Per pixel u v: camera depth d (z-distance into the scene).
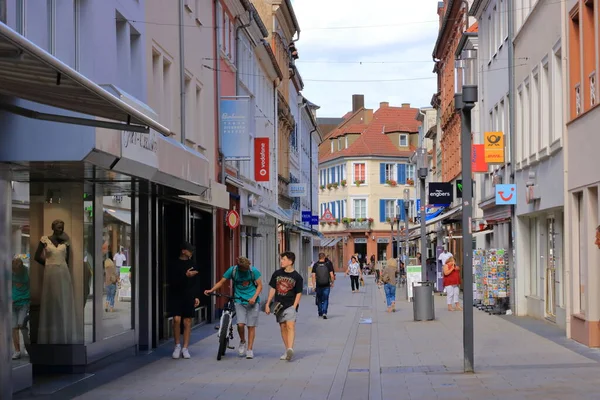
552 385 11.50
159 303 18.31
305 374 13.53
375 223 92.75
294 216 54.72
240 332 15.81
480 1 31.30
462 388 11.48
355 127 96.06
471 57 12.80
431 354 15.85
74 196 13.38
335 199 96.69
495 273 25.66
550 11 19.56
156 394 11.48
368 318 26.33
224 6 27.41
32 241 12.77
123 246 15.55
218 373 13.62
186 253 15.71
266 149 34.66
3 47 6.70
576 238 17.22
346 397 11.24
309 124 71.38
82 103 8.71
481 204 31.05
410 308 31.06
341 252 95.38
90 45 13.45
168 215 20.56
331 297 41.59
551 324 21.53
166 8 19.17
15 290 11.55
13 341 11.41
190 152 15.75
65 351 13.26
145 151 12.73
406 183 93.75
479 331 20.27
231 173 28.84
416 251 67.50
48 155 10.52
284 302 15.33
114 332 14.95
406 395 11.06
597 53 15.41
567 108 17.64
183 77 20.58
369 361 15.17
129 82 15.84
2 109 9.53
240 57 31.41
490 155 25.66
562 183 18.33
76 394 11.47
